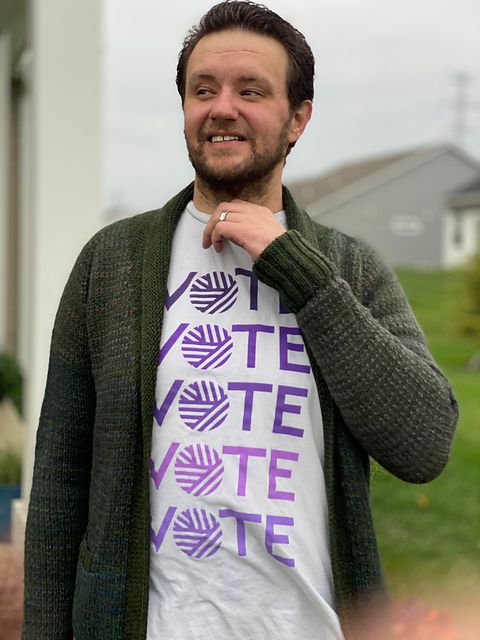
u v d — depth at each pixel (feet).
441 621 7.70
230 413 4.82
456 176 100.27
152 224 5.33
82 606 4.97
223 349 4.91
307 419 4.89
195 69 5.01
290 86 5.08
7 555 9.59
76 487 5.32
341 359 4.71
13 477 13.39
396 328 5.14
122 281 5.14
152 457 4.89
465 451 18.75
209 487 4.78
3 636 8.88
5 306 29.17
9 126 27.99
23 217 29.04
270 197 5.25
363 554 4.92
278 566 4.79
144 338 4.91
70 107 12.28
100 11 12.25
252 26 5.01
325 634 4.89
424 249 98.32
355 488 4.94
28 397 13.10
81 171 12.39
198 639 4.77
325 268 4.78
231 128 4.95
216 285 5.09
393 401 4.71
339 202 99.91
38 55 12.11
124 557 4.88
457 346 33.12
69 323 5.27
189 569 4.80
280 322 4.99
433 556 12.62
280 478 4.82
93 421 5.34
